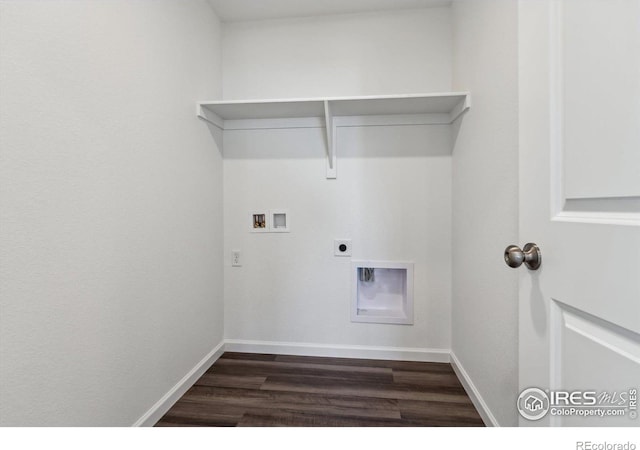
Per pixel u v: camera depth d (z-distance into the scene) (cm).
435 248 181
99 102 97
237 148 193
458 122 164
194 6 158
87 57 92
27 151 76
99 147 97
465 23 151
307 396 146
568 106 58
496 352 116
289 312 193
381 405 139
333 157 184
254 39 189
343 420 128
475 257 138
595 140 52
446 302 181
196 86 160
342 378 163
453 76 172
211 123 177
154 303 126
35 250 78
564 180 59
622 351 47
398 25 179
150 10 122
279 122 189
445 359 180
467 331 150
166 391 134
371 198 185
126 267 110
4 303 71
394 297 197
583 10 54
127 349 111
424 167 181
